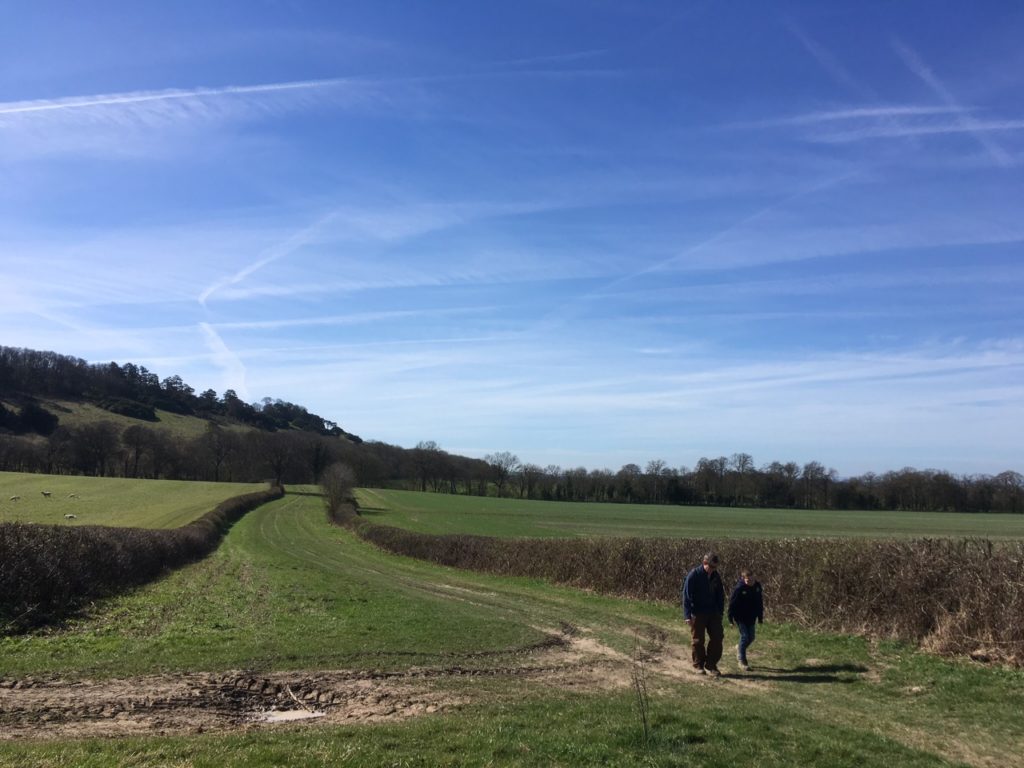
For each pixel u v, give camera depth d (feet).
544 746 26.63
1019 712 34.17
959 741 30.14
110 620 60.18
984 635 45.80
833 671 44.62
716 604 46.19
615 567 90.27
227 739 27.20
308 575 103.45
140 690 36.37
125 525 158.40
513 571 111.75
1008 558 48.60
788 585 65.98
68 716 31.32
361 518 209.26
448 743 26.86
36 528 71.26
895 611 53.67
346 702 36.37
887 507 338.34
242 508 252.01
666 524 230.89
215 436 389.39
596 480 393.50
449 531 193.47
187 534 128.47
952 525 231.50
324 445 396.37
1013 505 321.93
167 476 370.94
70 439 338.75
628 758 25.54
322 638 53.26
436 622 63.10
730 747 27.58
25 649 45.96
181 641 50.70
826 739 29.14
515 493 406.82
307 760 23.99
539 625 65.05
